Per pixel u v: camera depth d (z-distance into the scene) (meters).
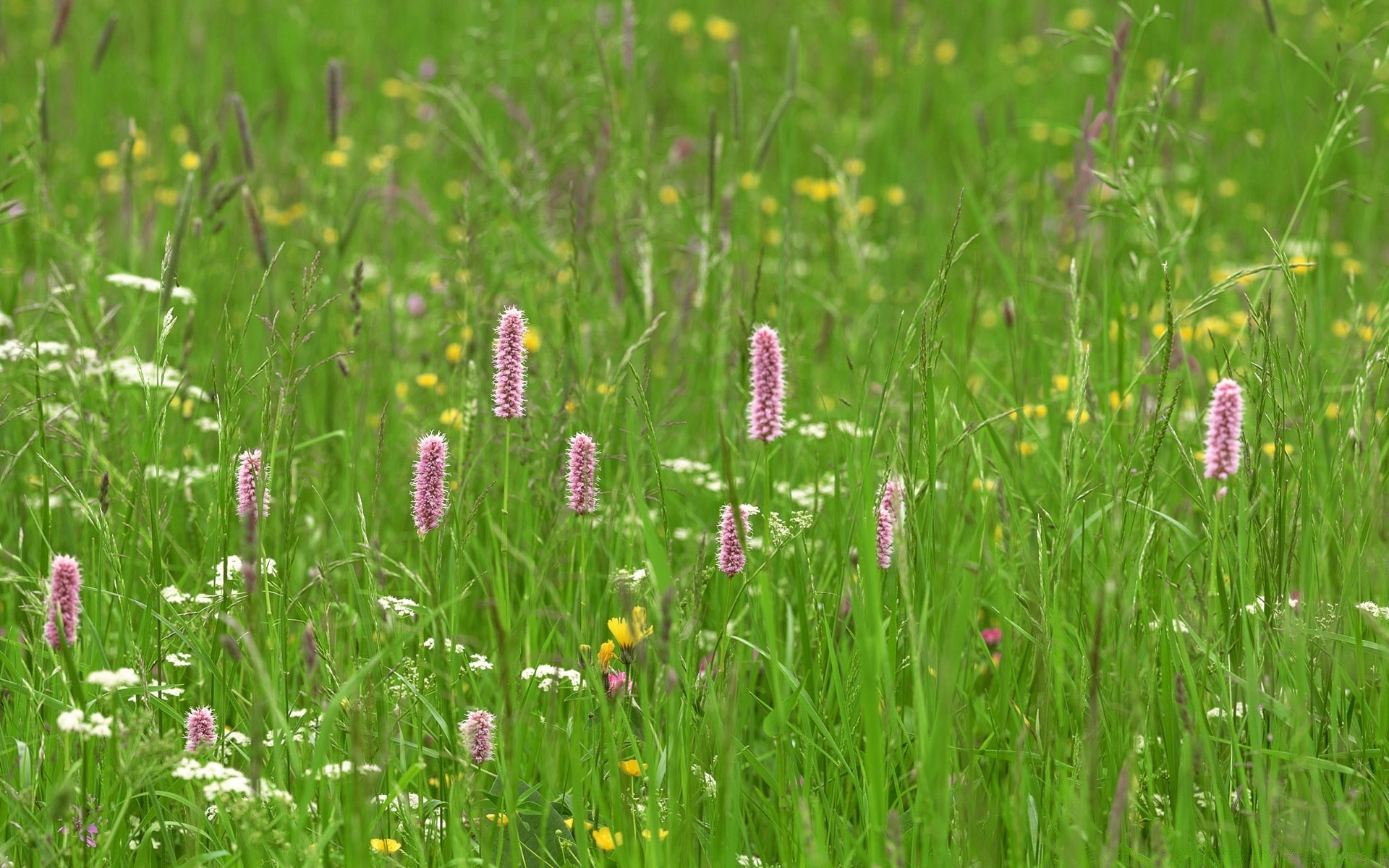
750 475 6.38
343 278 10.10
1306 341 5.87
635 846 4.27
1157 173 9.46
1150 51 18.25
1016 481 6.43
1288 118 7.83
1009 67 18.61
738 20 19.31
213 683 5.28
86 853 4.31
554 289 8.91
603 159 9.23
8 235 8.68
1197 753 4.82
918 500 5.24
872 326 9.80
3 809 4.61
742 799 5.03
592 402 7.69
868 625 4.40
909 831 4.63
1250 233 12.85
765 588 4.71
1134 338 7.85
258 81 15.94
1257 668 4.89
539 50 10.87
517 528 6.65
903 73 17.05
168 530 6.96
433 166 13.53
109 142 13.85
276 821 4.32
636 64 13.07
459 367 7.11
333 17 18.59
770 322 8.16
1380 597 5.08
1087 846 4.24
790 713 5.40
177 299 8.87
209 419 8.21
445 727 4.80
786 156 8.58
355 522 6.75
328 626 5.18
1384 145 14.39
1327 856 4.33
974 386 8.91
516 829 4.43
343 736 5.00
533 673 5.08
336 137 9.28
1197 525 6.77
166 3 17.52
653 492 6.17
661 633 4.29
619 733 5.02
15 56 16.39
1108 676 4.91
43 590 5.28
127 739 4.22
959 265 11.37
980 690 6.13
